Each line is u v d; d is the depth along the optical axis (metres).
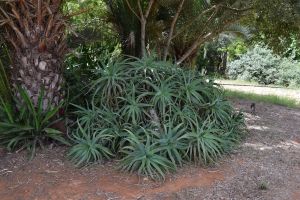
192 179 4.16
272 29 8.35
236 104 9.01
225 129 5.29
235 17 7.89
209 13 8.07
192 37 8.40
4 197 3.64
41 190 3.77
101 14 7.51
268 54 16.98
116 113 4.70
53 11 4.64
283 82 16.66
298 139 6.14
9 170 4.15
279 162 4.89
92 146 4.41
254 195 3.91
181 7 7.24
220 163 4.64
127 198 3.69
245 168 4.57
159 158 4.17
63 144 4.82
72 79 5.85
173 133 4.52
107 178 4.07
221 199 3.78
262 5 6.61
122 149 4.37
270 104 9.50
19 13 4.62
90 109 5.05
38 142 4.73
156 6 7.27
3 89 4.86
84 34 6.76
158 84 4.95
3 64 5.17
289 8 6.39
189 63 8.78
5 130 4.61
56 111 4.67
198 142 4.51
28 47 4.72
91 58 6.98
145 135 4.48
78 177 4.06
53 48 4.83
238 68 17.91
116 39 7.50
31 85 4.78
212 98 5.32
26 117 4.68
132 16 7.23
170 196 3.78
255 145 5.54
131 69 4.98
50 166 4.27
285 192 4.04
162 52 7.97
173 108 4.80
